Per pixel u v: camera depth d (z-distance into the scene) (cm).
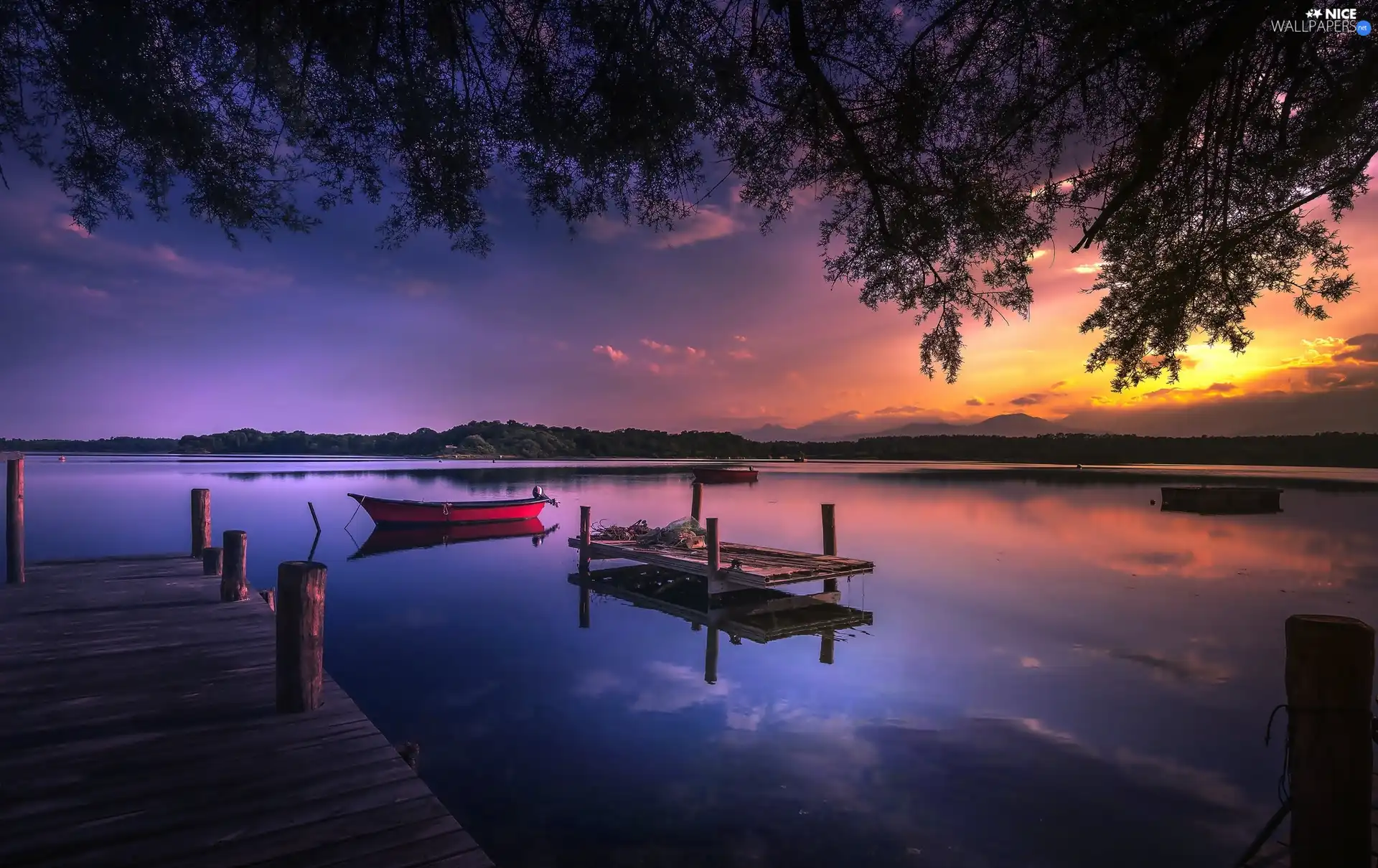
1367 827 282
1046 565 1923
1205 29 374
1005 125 428
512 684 929
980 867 503
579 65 419
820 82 379
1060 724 773
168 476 7456
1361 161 466
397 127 450
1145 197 475
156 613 908
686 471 9644
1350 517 3288
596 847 528
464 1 412
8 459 1081
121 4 377
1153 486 6094
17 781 440
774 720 791
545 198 464
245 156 471
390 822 397
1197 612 1334
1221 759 679
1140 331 529
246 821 396
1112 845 530
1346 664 281
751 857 516
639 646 1134
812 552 2133
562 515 3481
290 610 562
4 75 411
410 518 2823
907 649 1089
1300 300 515
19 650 741
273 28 405
